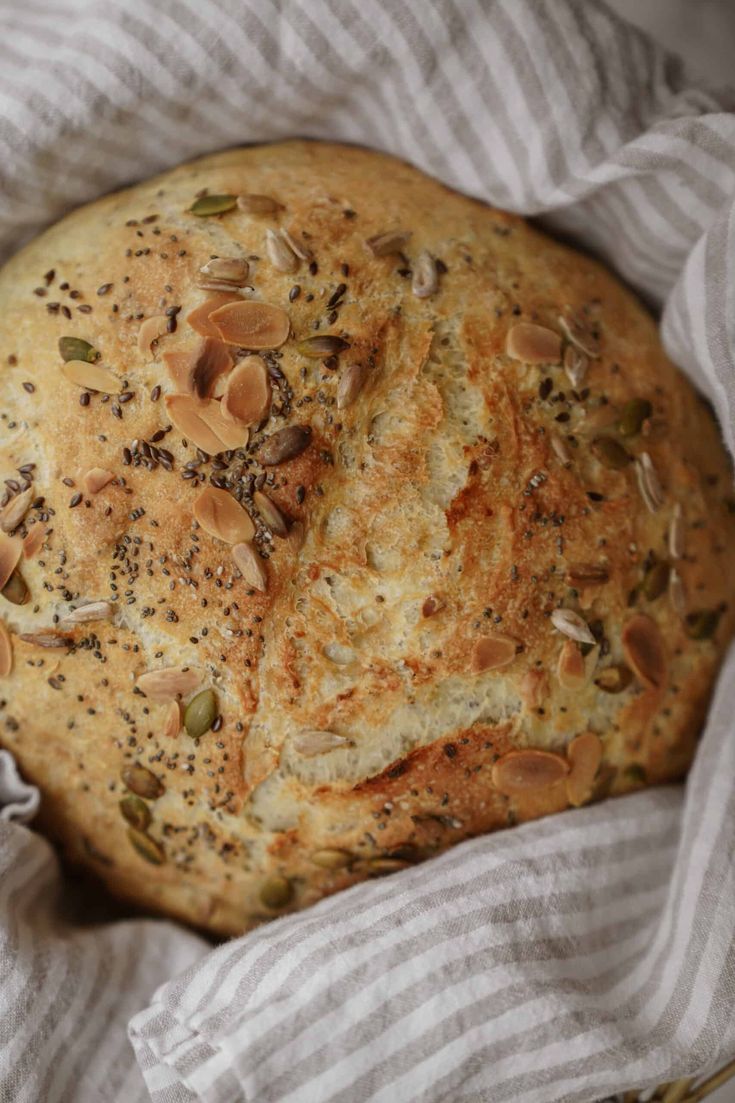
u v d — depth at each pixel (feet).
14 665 1.26
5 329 1.28
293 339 1.23
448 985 1.18
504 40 1.26
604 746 1.29
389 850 1.27
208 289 1.24
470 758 1.25
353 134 1.37
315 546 1.23
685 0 1.63
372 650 1.23
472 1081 1.18
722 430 1.31
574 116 1.28
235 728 1.23
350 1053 1.17
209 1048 1.17
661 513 1.30
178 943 1.32
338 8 1.25
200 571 1.22
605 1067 1.18
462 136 1.31
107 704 1.25
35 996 1.23
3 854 1.26
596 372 1.29
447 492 1.24
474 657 1.23
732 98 1.30
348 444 1.23
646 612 1.29
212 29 1.26
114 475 1.22
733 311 1.25
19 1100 1.20
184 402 1.22
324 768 1.24
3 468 1.24
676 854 1.29
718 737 1.30
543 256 1.34
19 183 1.30
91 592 1.23
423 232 1.29
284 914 1.30
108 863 1.32
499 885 1.22
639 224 1.33
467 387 1.25
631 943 1.26
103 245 1.29
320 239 1.26
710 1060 1.19
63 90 1.26
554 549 1.25
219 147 1.36
